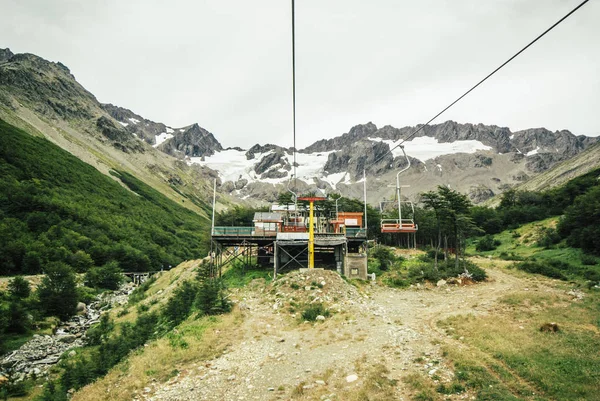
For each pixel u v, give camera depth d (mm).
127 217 146875
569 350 17094
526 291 32750
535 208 103500
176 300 35969
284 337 23781
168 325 32438
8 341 40812
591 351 16844
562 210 95875
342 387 15688
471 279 39625
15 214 104625
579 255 59781
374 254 55906
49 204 115500
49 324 48469
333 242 44594
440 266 45156
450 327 22828
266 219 51531
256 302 34125
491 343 18641
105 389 18984
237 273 47156
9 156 135500
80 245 100625
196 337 24125
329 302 31312
